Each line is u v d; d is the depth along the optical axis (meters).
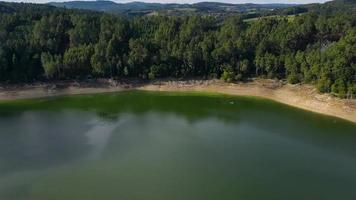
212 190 85.75
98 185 87.12
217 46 180.25
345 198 83.19
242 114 136.12
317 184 88.62
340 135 117.31
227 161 99.25
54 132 117.12
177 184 88.12
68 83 166.00
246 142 111.25
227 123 126.88
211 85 167.50
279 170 94.88
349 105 135.50
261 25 193.62
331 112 135.88
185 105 146.38
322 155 103.31
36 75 166.50
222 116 133.88
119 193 84.12
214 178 90.75
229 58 175.12
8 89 157.62
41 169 93.94
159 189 85.88
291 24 189.00
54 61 168.00
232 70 170.50
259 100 152.75
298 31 180.62
